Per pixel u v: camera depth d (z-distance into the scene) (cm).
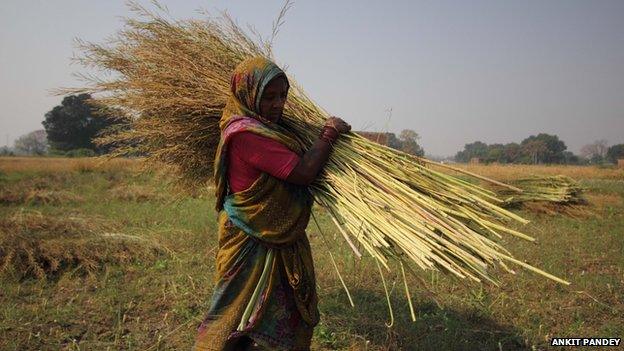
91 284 506
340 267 553
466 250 246
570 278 539
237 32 321
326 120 284
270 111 248
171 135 299
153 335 382
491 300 460
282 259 253
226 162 250
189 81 288
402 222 250
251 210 245
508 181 1240
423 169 273
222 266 257
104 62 319
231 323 249
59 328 388
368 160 271
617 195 1678
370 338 380
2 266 532
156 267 562
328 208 261
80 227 669
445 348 360
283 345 253
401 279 519
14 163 2416
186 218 897
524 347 373
